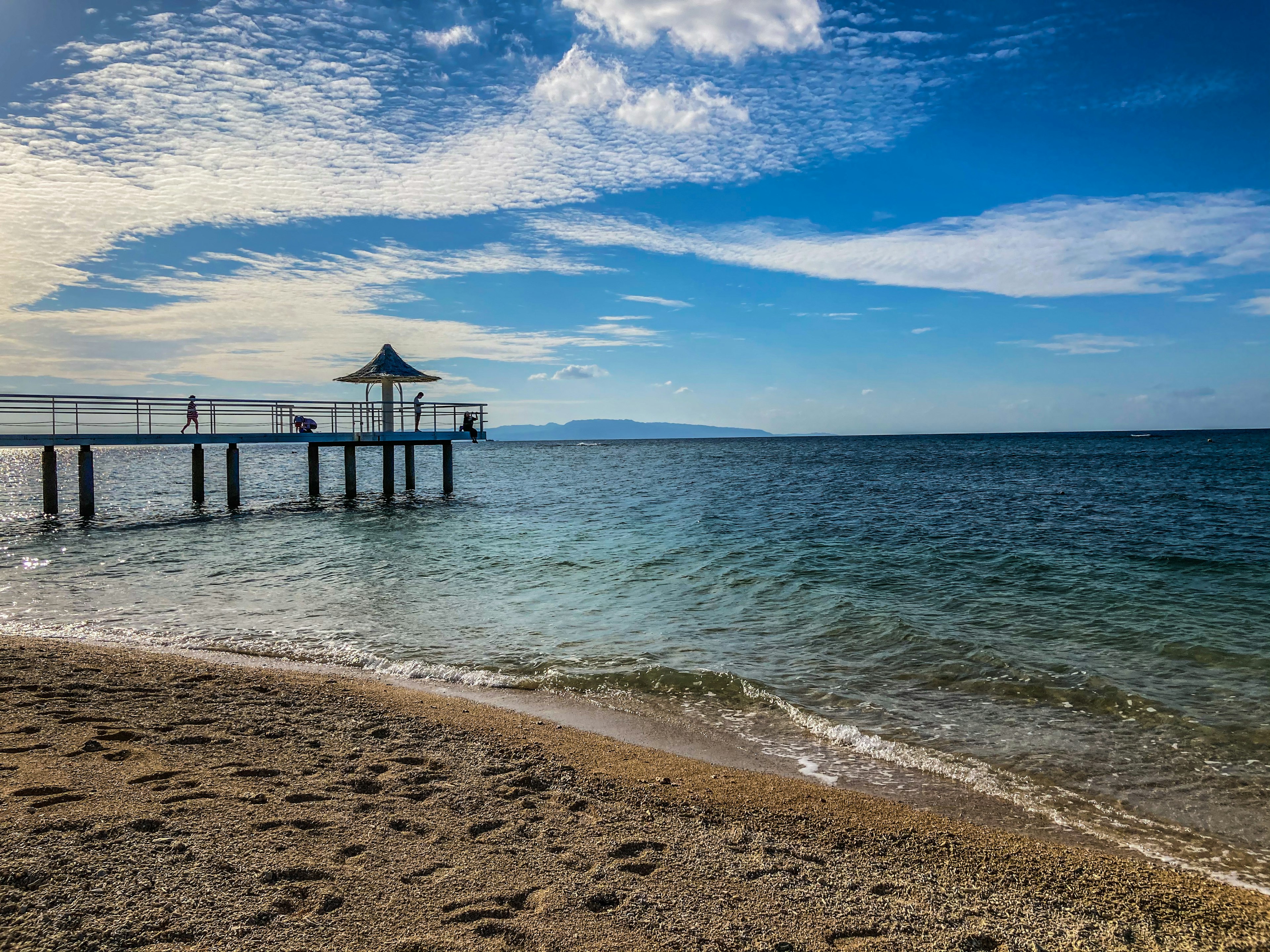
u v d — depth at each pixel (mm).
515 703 7805
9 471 69125
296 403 29016
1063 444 107250
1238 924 4027
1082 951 3684
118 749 5484
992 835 5082
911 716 7523
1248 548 18047
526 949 3283
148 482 44625
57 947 3014
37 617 11516
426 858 4109
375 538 20828
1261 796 5840
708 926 3629
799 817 5191
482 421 33625
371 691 7746
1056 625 11117
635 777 5789
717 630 10836
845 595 13047
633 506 29234
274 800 4723
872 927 3762
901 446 115750
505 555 17453
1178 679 8695
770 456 83062
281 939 3195
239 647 9836
